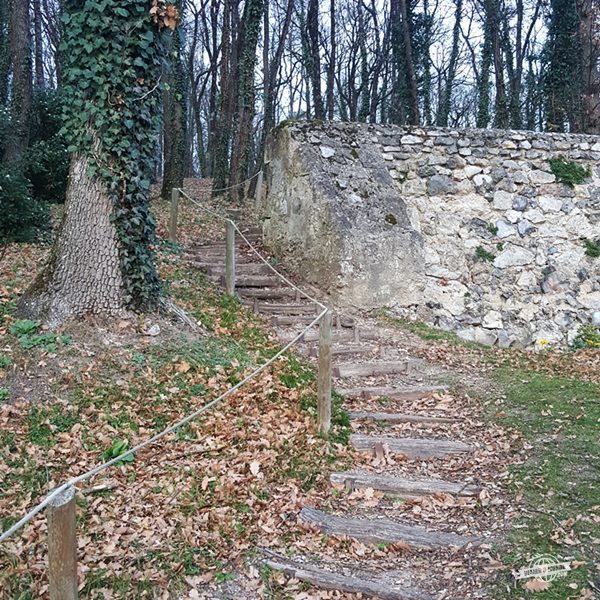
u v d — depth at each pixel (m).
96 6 5.48
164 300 6.34
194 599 3.27
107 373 5.27
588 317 9.44
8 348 5.29
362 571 3.58
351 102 24.12
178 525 3.82
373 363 6.77
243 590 3.39
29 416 4.69
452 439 5.26
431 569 3.57
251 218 13.35
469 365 7.13
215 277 8.63
